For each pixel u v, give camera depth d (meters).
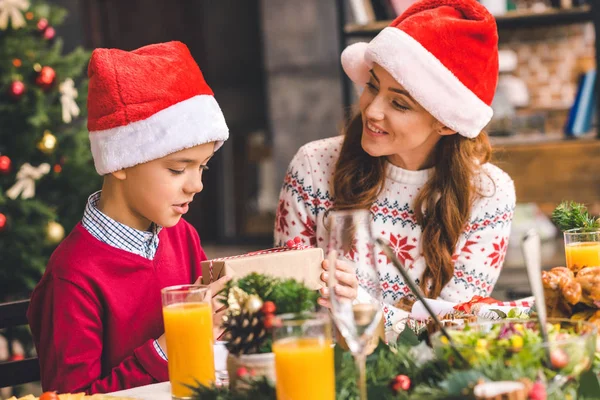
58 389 1.48
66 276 1.52
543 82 3.85
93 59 1.51
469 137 1.81
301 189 2.06
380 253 1.99
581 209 1.69
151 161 1.50
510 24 3.62
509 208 2.02
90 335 1.51
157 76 1.49
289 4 6.16
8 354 3.35
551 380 1.03
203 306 1.22
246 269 1.37
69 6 6.43
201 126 1.50
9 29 3.23
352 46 1.98
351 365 1.15
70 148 3.35
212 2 6.85
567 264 1.58
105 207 1.59
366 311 1.06
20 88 3.06
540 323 1.08
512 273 3.60
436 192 1.94
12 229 3.14
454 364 1.07
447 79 1.74
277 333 1.07
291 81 6.26
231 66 6.90
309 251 1.44
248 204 6.90
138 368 1.48
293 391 1.05
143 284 1.61
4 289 3.26
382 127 1.81
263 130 6.88
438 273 1.96
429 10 1.81
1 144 3.23
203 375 1.22
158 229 1.66
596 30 3.32
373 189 1.97
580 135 3.46
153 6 6.88
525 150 3.28
